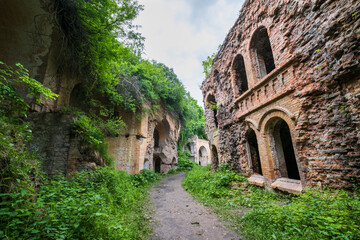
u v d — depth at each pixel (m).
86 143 7.57
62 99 7.81
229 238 3.86
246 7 8.91
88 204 3.41
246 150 8.86
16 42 6.65
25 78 3.68
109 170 7.35
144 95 14.14
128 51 8.45
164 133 21.05
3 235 2.16
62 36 7.35
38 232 2.48
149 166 16.06
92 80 9.56
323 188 4.57
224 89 11.59
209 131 15.34
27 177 3.21
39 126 6.69
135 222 4.71
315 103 4.99
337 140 4.33
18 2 6.16
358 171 3.85
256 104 7.72
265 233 3.62
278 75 6.46
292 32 5.85
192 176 11.86
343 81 4.27
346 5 4.12
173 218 5.27
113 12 7.10
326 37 4.59
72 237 2.87
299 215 3.51
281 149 7.13
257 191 7.07
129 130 13.44
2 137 3.12
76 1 6.38
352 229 2.79
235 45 10.02
